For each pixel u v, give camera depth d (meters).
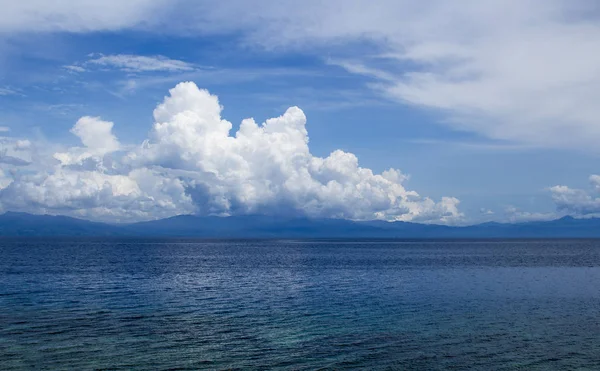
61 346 35.69
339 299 59.97
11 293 63.09
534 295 63.22
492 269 108.25
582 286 73.62
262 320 46.16
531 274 94.88
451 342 37.56
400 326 43.31
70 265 112.62
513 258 155.38
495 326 43.28
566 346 36.53
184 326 43.12
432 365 31.91
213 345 36.44
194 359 32.88
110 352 34.25
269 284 76.94
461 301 58.03
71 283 75.00
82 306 53.50
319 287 72.88
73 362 31.83
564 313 49.72
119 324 43.72
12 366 30.83
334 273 98.00
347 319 46.66
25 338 37.91
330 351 34.97
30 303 55.06
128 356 33.34
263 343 37.12
